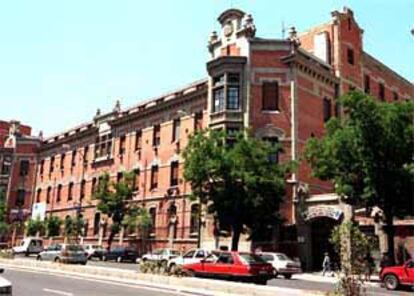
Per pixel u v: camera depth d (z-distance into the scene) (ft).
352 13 149.18
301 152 120.47
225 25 134.62
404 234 101.55
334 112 134.82
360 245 40.55
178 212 137.80
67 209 186.39
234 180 99.50
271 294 44.24
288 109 122.62
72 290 52.03
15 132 223.30
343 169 89.71
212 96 127.03
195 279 54.65
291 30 128.98
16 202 211.82
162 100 153.58
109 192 146.61
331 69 139.54
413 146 86.22
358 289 39.70
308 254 110.01
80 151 188.55
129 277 64.18
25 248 153.17
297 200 114.32
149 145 154.81
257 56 126.62
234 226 101.50
